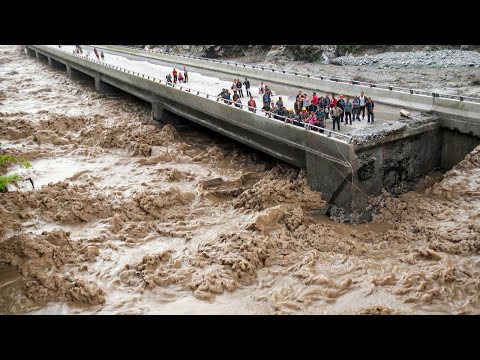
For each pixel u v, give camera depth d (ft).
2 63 235.20
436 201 81.66
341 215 79.66
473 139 86.74
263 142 95.71
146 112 143.95
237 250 69.46
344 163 76.07
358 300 59.72
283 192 83.51
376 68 169.99
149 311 59.21
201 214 83.35
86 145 118.93
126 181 96.37
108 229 77.61
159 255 69.56
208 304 60.44
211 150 108.88
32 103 156.25
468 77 142.61
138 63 176.45
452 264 64.54
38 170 102.99
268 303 60.13
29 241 69.51
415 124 86.07
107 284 64.69
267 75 135.44
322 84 117.70
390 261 67.62
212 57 217.77
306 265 66.49
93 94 167.12
